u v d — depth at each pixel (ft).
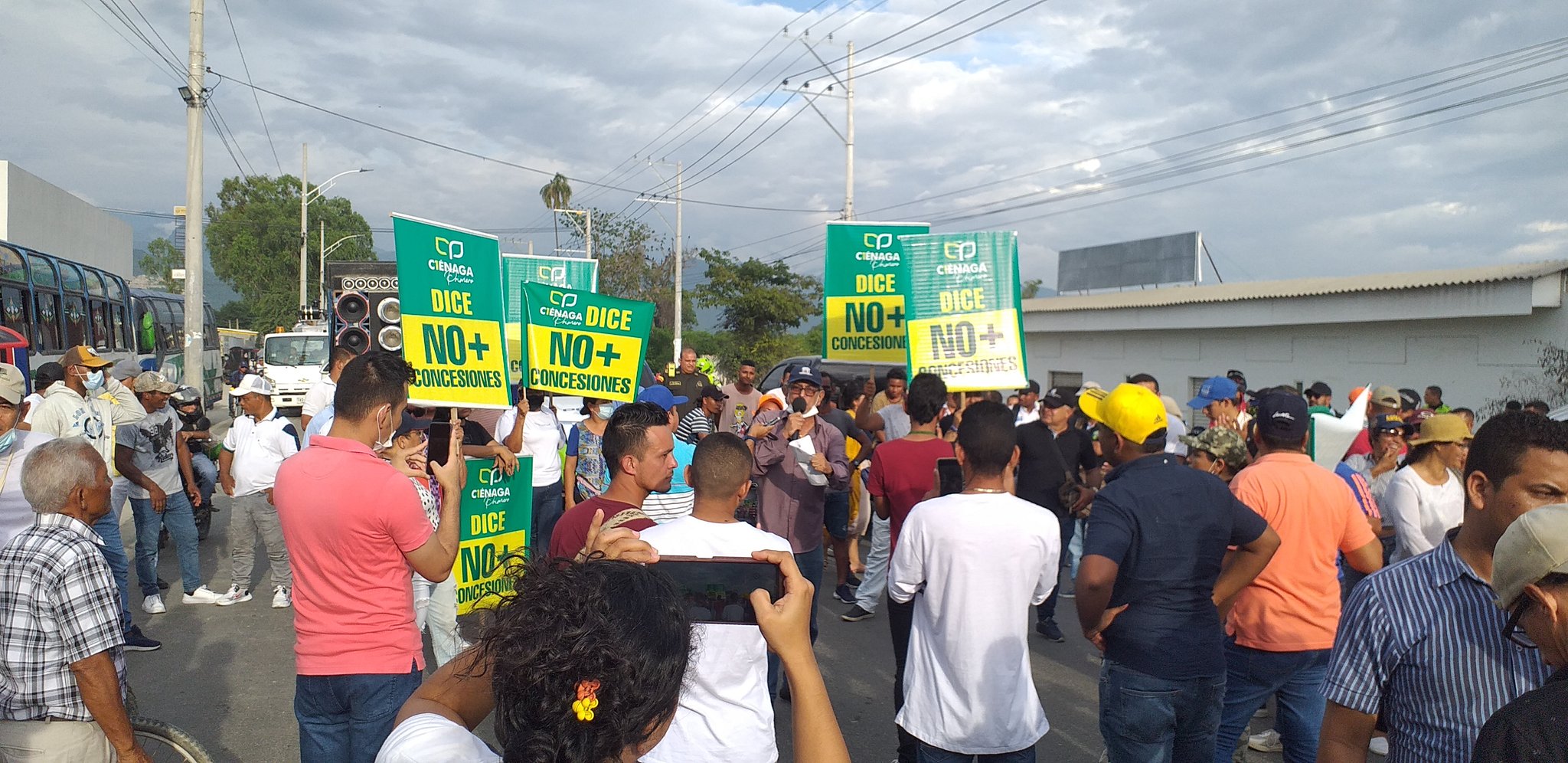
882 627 24.43
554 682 4.30
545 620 4.43
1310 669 12.87
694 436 23.66
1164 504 10.96
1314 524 12.62
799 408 25.35
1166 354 66.59
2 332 35.65
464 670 5.73
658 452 12.51
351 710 10.87
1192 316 62.44
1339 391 53.06
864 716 18.39
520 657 4.36
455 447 11.69
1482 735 5.71
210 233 229.04
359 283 30.60
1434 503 15.71
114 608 10.50
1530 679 7.00
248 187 231.30
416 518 10.88
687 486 19.12
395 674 10.89
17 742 10.18
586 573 4.70
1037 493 23.48
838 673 20.79
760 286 107.76
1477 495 7.42
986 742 11.41
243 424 24.80
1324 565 12.71
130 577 27.43
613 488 12.70
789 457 20.76
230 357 107.86
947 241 22.86
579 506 12.37
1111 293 88.33
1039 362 81.56
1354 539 12.81
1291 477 12.73
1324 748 7.90
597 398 21.83
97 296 58.13
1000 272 22.86
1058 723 18.02
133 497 23.61
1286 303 55.21
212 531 34.42
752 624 8.13
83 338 53.98
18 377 15.47
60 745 10.31
